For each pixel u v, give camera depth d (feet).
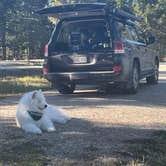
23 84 52.08
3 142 22.68
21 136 23.90
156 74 52.49
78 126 26.53
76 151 20.94
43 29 200.95
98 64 39.37
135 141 22.53
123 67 39.27
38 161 19.38
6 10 169.48
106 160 19.53
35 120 25.22
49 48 41.16
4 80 58.54
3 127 26.25
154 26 190.29
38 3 197.88
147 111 31.94
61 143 22.39
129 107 33.68
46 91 47.39
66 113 28.81
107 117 29.45
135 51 42.80
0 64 120.88
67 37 40.86
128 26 43.60
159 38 185.37
